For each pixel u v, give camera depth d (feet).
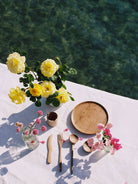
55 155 5.74
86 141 5.91
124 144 5.93
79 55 12.16
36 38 12.66
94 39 12.76
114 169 5.57
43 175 5.47
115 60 12.09
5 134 6.05
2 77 7.11
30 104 6.57
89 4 14.20
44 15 13.52
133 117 6.40
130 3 14.42
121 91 11.15
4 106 6.52
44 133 6.08
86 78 11.44
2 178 5.38
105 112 6.34
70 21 13.35
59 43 12.53
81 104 6.48
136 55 12.34
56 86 5.65
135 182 5.41
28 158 5.69
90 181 5.41
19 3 13.97
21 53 5.48
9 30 12.87
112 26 13.34
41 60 11.82
